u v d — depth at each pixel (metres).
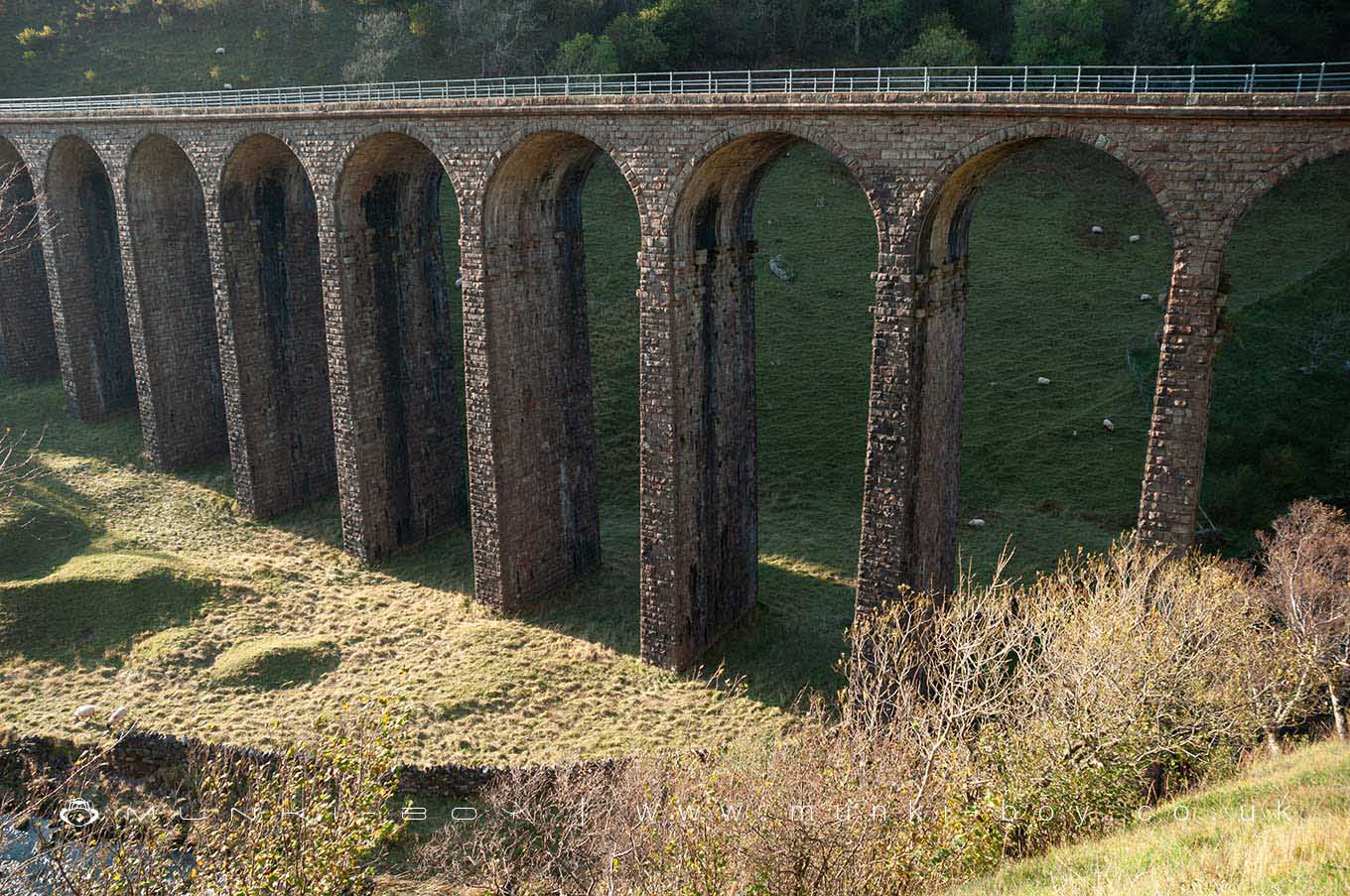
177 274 47.53
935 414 27.88
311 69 78.06
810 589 38.12
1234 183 21.17
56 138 47.91
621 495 47.06
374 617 36.75
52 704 32.09
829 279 59.06
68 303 51.34
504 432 34.94
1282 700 24.14
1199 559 23.97
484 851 25.39
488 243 33.22
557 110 29.89
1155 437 23.03
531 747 28.84
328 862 18.56
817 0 77.06
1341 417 44.50
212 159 40.53
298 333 44.66
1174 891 13.57
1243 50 65.31
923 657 25.12
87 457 49.47
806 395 51.75
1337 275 52.53
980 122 23.80
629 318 56.34
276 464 44.75
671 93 28.02
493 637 34.62
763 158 30.17
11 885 18.23
